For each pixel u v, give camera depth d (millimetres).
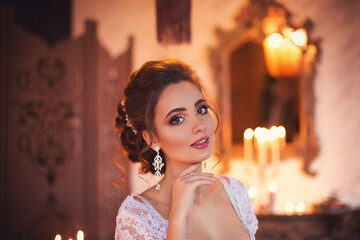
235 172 5336
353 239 4277
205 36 5590
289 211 4398
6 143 4707
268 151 5285
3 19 4766
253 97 5336
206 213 1609
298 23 5363
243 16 5441
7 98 4734
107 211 5133
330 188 5250
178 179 1445
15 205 4730
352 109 5270
